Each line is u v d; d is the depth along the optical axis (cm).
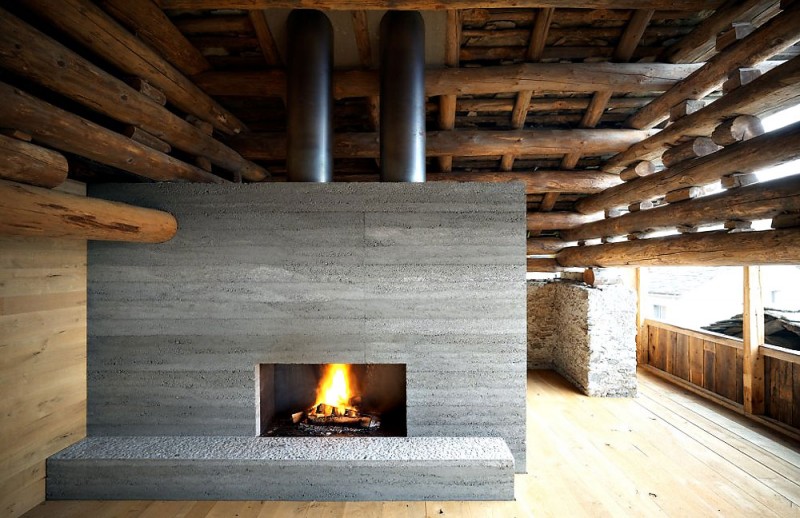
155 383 337
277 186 337
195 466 298
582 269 631
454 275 335
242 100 459
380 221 336
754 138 304
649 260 436
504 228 335
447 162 515
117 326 337
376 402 378
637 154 457
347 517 279
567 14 376
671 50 404
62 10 242
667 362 593
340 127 494
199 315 337
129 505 292
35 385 289
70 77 240
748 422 429
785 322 467
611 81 404
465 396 336
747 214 313
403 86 353
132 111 293
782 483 313
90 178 345
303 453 308
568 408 473
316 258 337
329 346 337
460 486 297
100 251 337
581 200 597
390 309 336
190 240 338
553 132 476
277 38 389
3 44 203
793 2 273
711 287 749
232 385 338
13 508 272
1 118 208
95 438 332
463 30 393
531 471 334
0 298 265
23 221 217
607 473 330
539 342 652
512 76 407
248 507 290
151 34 333
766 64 335
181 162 358
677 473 329
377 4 305
